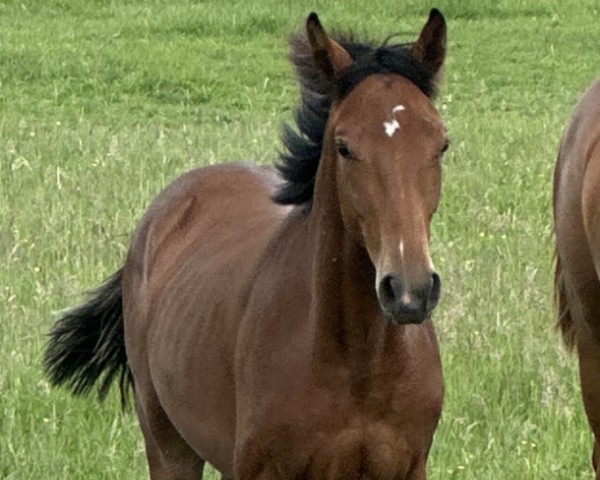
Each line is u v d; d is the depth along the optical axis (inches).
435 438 397.7
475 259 544.7
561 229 372.2
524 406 424.5
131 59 1160.2
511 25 1354.6
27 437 403.5
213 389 303.3
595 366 372.5
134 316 352.2
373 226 259.9
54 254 559.8
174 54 1194.6
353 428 282.2
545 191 683.4
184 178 365.4
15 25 1312.7
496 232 601.9
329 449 282.7
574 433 405.1
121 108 1019.3
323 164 280.1
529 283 493.4
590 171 351.3
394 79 271.0
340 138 266.2
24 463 383.6
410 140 260.5
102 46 1214.9
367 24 1327.5
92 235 580.1
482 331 469.7
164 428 345.1
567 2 1441.9
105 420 414.9
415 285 249.4
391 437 284.0
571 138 374.3
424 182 259.1
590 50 1264.8
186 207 350.6
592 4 1438.2
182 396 315.0
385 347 279.0
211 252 325.4
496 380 435.5
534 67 1195.3
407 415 284.0
